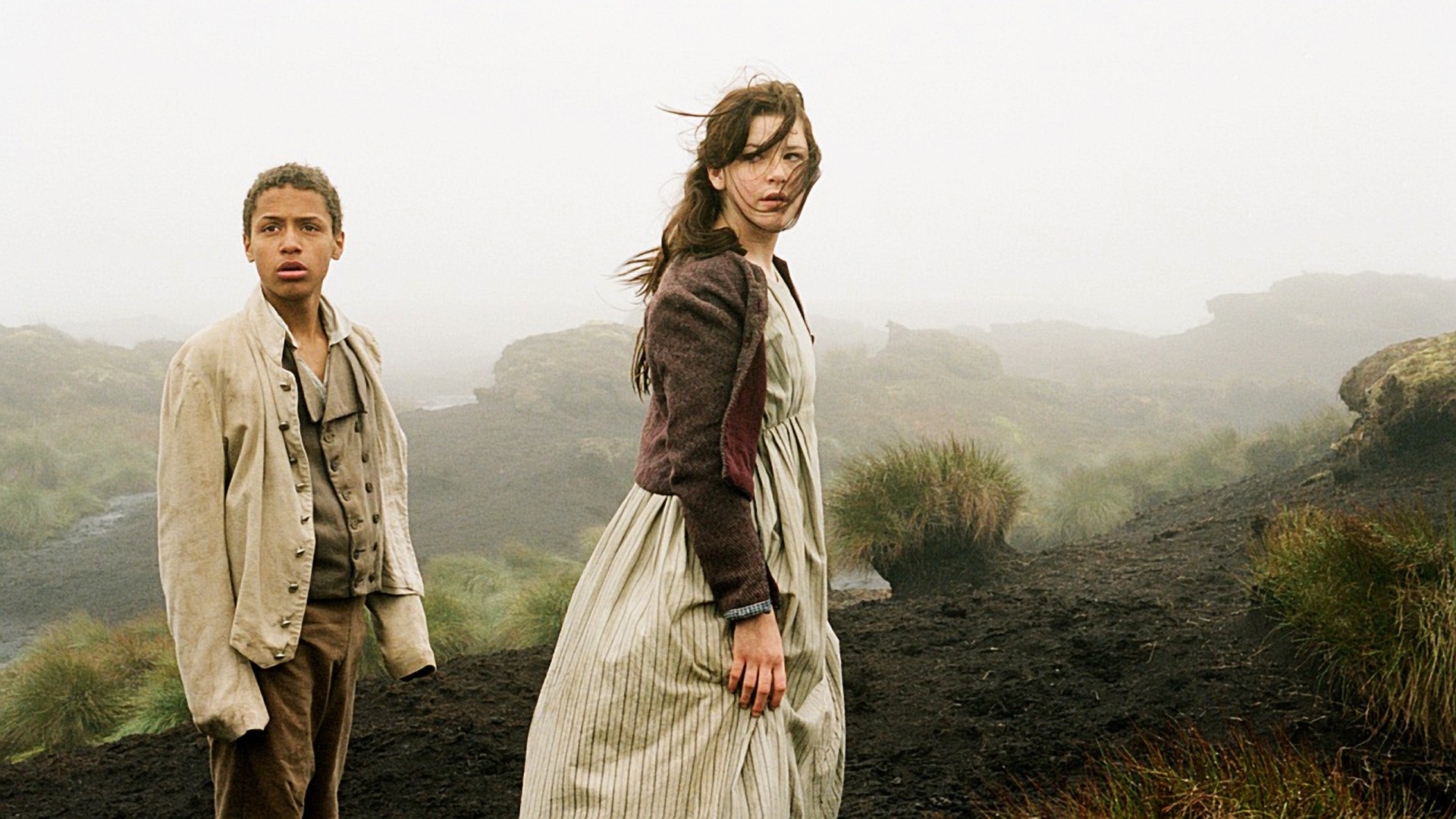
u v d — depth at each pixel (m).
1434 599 3.64
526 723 4.57
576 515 24.09
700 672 1.84
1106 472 14.38
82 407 34.91
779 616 1.93
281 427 2.52
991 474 7.85
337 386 2.66
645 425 2.04
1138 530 8.67
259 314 2.57
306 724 2.54
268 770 2.48
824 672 2.05
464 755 4.26
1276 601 4.20
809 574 1.98
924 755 3.96
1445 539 4.00
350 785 4.04
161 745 4.66
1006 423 34.03
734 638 1.84
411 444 30.12
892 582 7.68
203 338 2.53
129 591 18.14
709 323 1.81
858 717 4.37
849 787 3.79
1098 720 3.97
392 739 4.40
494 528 23.08
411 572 2.79
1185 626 4.62
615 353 36.22
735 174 1.90
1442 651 3.49
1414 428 7.07
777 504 1.93
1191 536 7.05
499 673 5.28
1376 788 3.13
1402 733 3.50
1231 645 4.30
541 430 32.12
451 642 8.50
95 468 28.08
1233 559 5.74
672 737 1.83
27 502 22.25
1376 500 6.59
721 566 1.80
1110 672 4.35
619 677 1.84
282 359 2.57
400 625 2.76
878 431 33.28
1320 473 7.86
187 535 2.44
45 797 4.15
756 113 1.89
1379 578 3.86
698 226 1.91
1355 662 3.69
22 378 36.44
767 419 1.93
